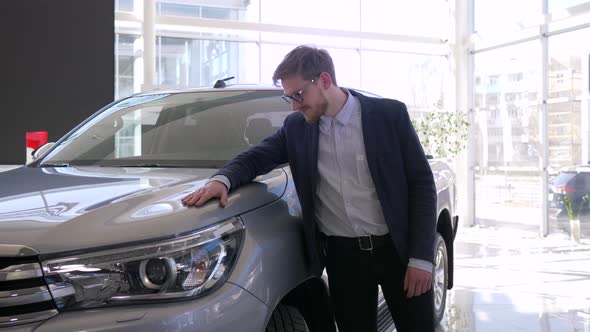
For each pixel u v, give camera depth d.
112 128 2.50
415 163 1.76
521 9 9.34
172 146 2.29
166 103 2.60
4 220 1.33
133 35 9.12
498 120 9.85
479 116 10.27
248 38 9.95
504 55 9.70
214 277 1.33
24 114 6.92
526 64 9.25
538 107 8.99
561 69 8.63
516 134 9.47
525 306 4.26
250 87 2.70
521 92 9.36
